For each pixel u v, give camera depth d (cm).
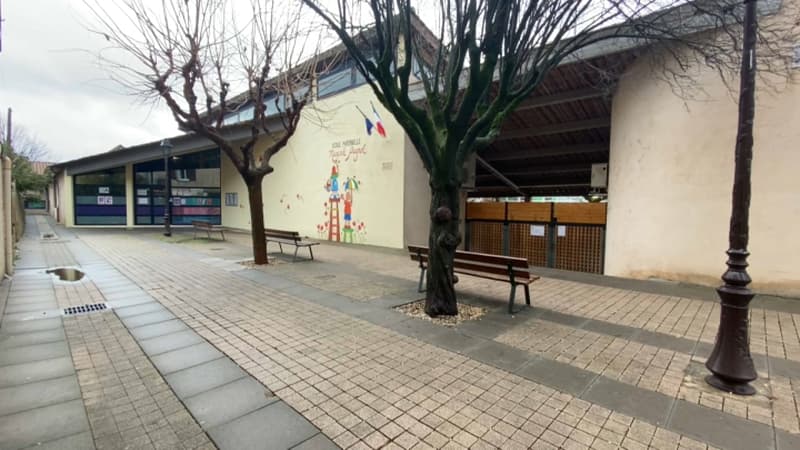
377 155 1223
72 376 340
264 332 455
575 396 314
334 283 715
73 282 709
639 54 725
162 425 270
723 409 296
